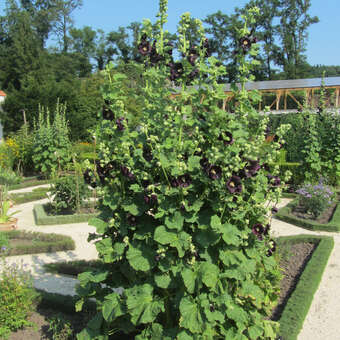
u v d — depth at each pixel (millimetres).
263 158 4109
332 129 14219
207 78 3885
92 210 11547
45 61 53281
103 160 3717
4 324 4668
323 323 5039
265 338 4133
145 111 3967
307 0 54844
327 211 11570
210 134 3619
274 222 10570
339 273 6746
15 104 25328
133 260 3471
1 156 18641
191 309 3295
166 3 4047
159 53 4105
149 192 3447
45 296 5410
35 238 8781
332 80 29531
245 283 3740
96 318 3895
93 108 26688
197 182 3510
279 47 57375
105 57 75125
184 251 3295
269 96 36625
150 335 3586
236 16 47000
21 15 56562
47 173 18391
